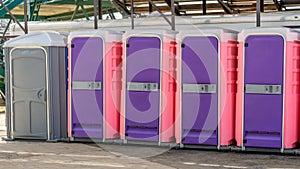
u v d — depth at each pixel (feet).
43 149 28.73
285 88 26.00
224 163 24.43
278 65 26.08
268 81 26.30
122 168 23.43
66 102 31.65
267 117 26.40
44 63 30.83
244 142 26.91
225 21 39.01
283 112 26.05
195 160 25.22
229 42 27.43
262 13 38.14
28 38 31.40
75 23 46.57
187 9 48.93
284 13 37.40
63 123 31.58
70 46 30.42
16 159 25.79
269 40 26.21
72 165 24.18
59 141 31.32
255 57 26.53
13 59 31.60
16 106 31.81
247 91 26.76
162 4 49.52
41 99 31.09
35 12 72.38
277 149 26.35
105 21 44.32
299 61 26.78
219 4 46.65
